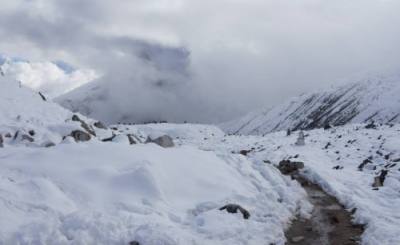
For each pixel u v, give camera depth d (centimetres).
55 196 1509
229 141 6216
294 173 3008
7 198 1380
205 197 1919
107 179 1769
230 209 1706
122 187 1748
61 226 1307
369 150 4047
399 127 5416
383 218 1822
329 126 7019
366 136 4869
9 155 1945
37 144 2684
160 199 1730
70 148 2034
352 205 2095
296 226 1789
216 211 1677
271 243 1516
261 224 1650
